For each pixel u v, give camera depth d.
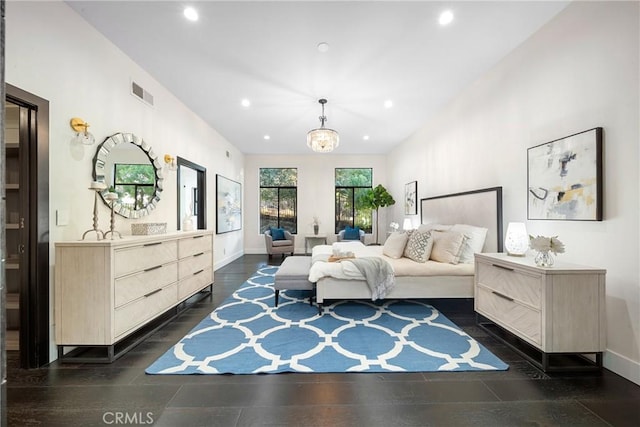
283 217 7.45
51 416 1.49
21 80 1.80
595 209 1.92
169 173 3.60
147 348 2.24
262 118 4.56
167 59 2.83
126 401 1.61
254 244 7.34
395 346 2.24
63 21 2.09
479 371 1.91
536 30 2.42
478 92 3.28
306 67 2.97
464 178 3.61
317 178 7.41
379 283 2.92
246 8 2.12
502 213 2.91
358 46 2.61
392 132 5.39
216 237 5.34
